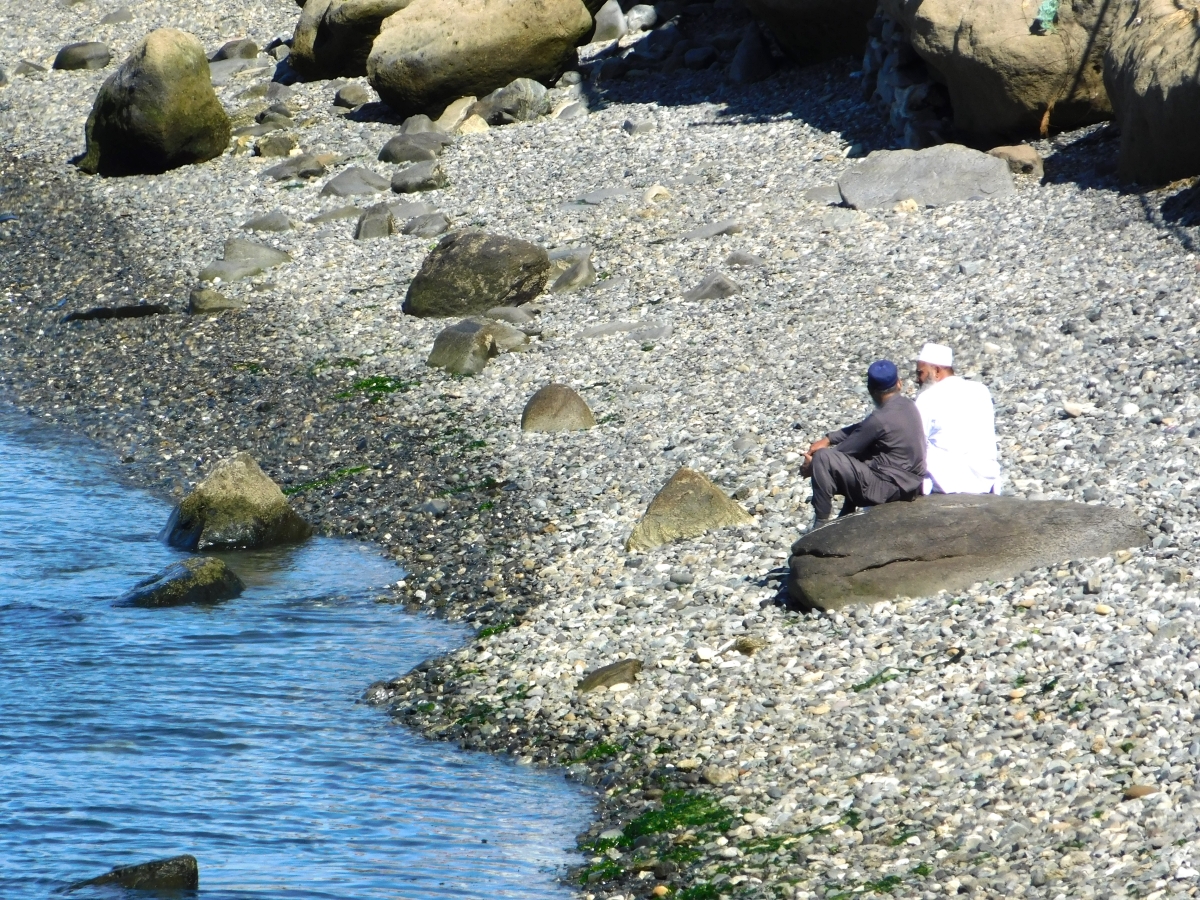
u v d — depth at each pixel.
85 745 28.12
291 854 23.91
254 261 61.25
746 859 22.48
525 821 25.03
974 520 29.58
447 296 54.56
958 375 41.06
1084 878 20.09
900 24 61.34
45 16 99.88
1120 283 44.28
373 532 40.72
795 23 69.56
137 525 42.47
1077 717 24.19
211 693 30.69
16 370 55.94
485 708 29.48
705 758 25.98
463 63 74.25
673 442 41.50
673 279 53.69
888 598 29.62
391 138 72.12
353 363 51.97
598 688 29.19
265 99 81.38
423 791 26.27
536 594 34.84
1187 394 36.25
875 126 62.84
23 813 25.27
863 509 30.97
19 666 32.03
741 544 34.59
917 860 21.53
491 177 66.81
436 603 35.72
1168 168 49.72
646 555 35.41
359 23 80.81
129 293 61.19
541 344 50.84
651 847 23.47
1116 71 51.47
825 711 26.44
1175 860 19.86
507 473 42.34
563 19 74.62
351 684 31.25
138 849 24.06
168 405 51.28
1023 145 56.41
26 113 85.25
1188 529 29.56
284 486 44.31
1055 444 35.19
